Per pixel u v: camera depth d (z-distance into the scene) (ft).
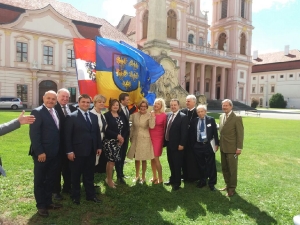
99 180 20.12
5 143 30.94
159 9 53.78
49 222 13.64
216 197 17.62
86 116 15.80
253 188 19.40
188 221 14.15
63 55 112.57
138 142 19.39
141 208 15.51
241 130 17.80
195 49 155.53
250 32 180.14
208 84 179.52
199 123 19.16
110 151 17.93
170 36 146.82
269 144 38.01
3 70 100.01
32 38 105.29
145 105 19.43
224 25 177.37
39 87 108.27
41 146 13.91
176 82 56.13
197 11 173.06
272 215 15.20
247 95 181.98
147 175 22.13
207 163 19.12
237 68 173.58
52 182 15.06
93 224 13.60
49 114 14.53
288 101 228.63
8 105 95.91
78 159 15.43
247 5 179.01
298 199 17.69
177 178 18.93
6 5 102.53
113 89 23.04
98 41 22.97
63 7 129.59
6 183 18.49
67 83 113.39
